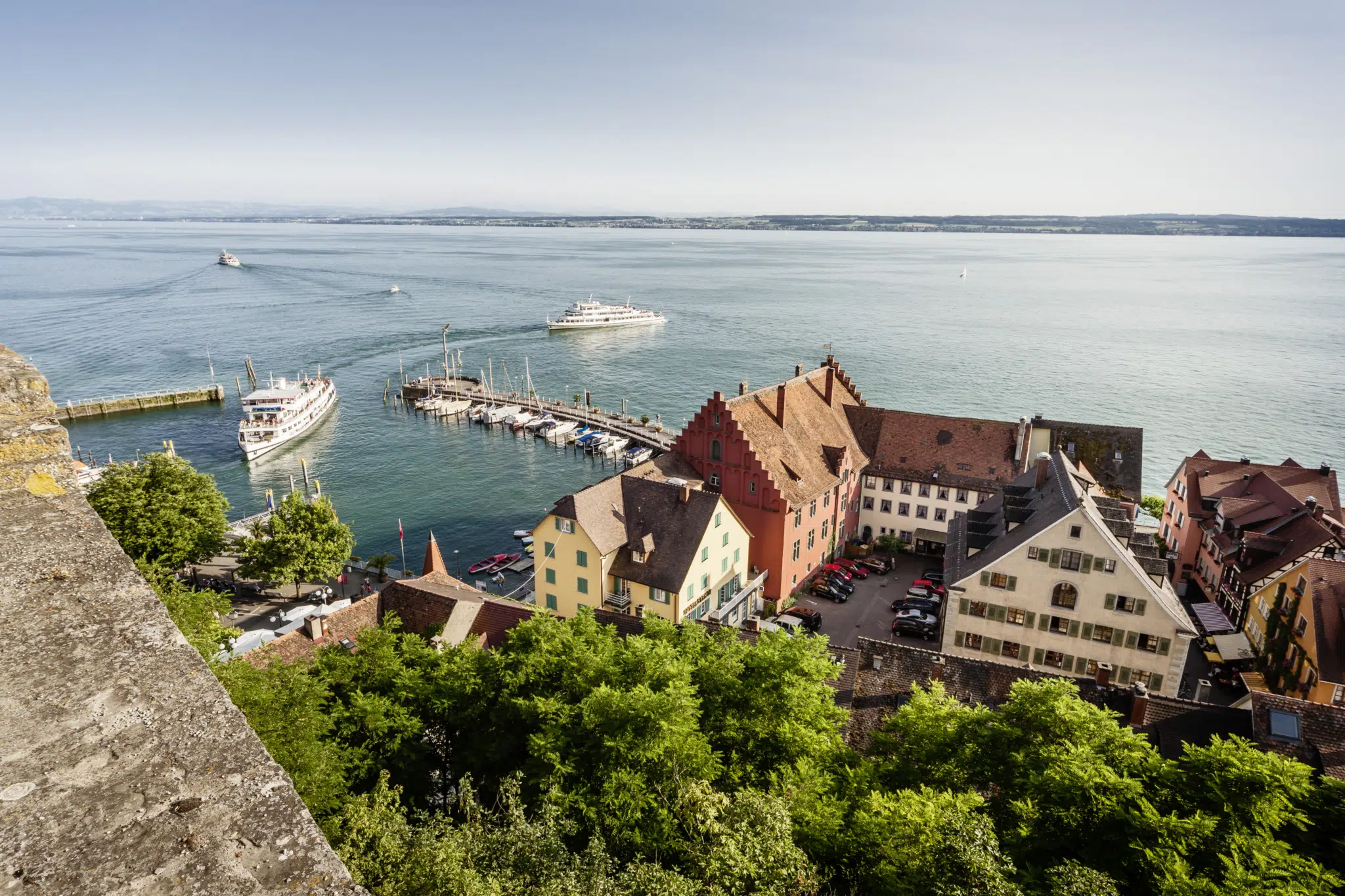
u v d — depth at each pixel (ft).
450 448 458.09
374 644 126.21
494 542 332.19
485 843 73.97
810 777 96.89
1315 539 219.82
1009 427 288.10
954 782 103.35
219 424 493.36
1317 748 122.21
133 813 18.13
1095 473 278.67
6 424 29.01
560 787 93.71
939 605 248.11
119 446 449.06
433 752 116.26
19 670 21.44
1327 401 521.65
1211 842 79.20
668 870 75.77
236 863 17.53
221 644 126.82
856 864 84.94
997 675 146.92
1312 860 77.15
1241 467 282.15
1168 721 133.08
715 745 110.01
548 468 426.92
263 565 243.19
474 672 116.78
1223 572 250.16
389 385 590.96
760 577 238.89
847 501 284.41
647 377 620.49
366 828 73.97
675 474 245.45
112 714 20.77
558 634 121.80
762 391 263.49
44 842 16.99
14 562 25.41
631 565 211.00
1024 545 183.73
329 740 103.86
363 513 363.15
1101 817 84.17
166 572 135.95
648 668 112.98
